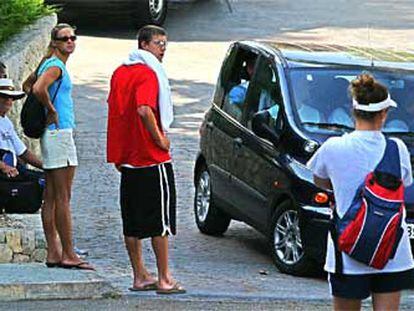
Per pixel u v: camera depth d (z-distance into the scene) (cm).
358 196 1814
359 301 1839
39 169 3155
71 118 2655
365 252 1791
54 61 2619
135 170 2505
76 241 3366
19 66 3919
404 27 7456
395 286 1822
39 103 2606
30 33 4375
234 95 3403
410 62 3306
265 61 3278
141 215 2527
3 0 4278
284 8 8044
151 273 2872
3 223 2838
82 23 7100
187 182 4206
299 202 2859
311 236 2817
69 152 2647
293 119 3020
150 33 2500
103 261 3055
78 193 4000
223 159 3359
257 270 3012
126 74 2500
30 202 2933
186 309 2430
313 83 3117
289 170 2923
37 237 2767
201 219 3566
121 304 2453
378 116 1838
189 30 7112
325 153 1848
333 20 7631
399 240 1808
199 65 6191
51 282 2484
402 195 1825
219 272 2967
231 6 8019
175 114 5203
